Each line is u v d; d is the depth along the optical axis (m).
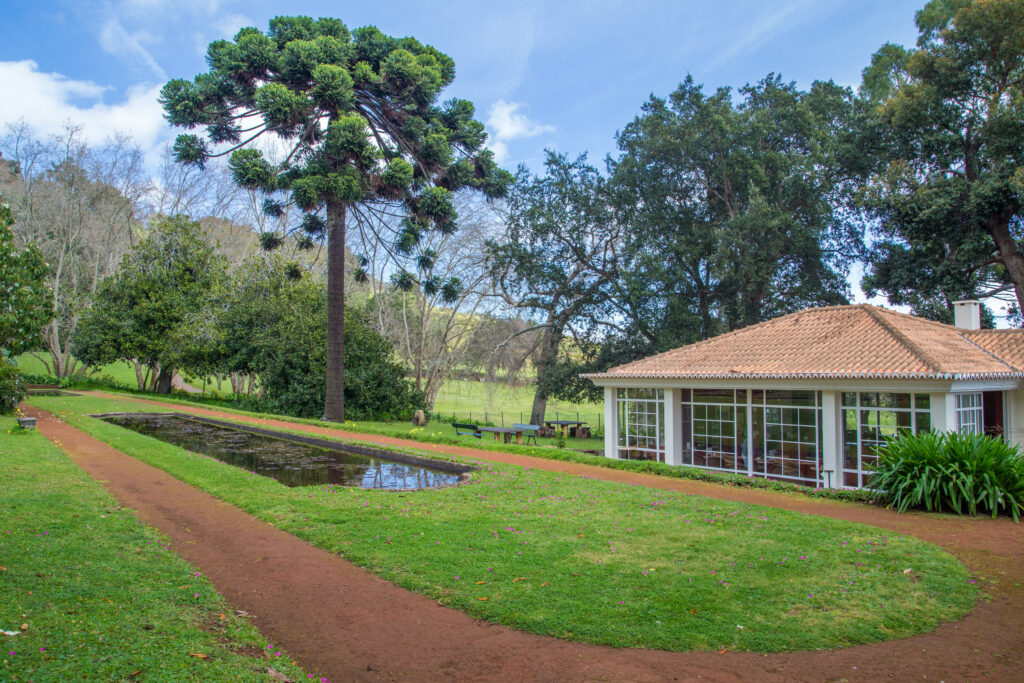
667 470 13.25
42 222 36.91
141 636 4.42
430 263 26.22
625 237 28.64
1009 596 6.18
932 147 25.41
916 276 25.91
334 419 23.52
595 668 4.52
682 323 26.53
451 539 7.43
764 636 5.07
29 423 15.85
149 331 32.38
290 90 22.03
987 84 24.52
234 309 29.83
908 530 8.48
